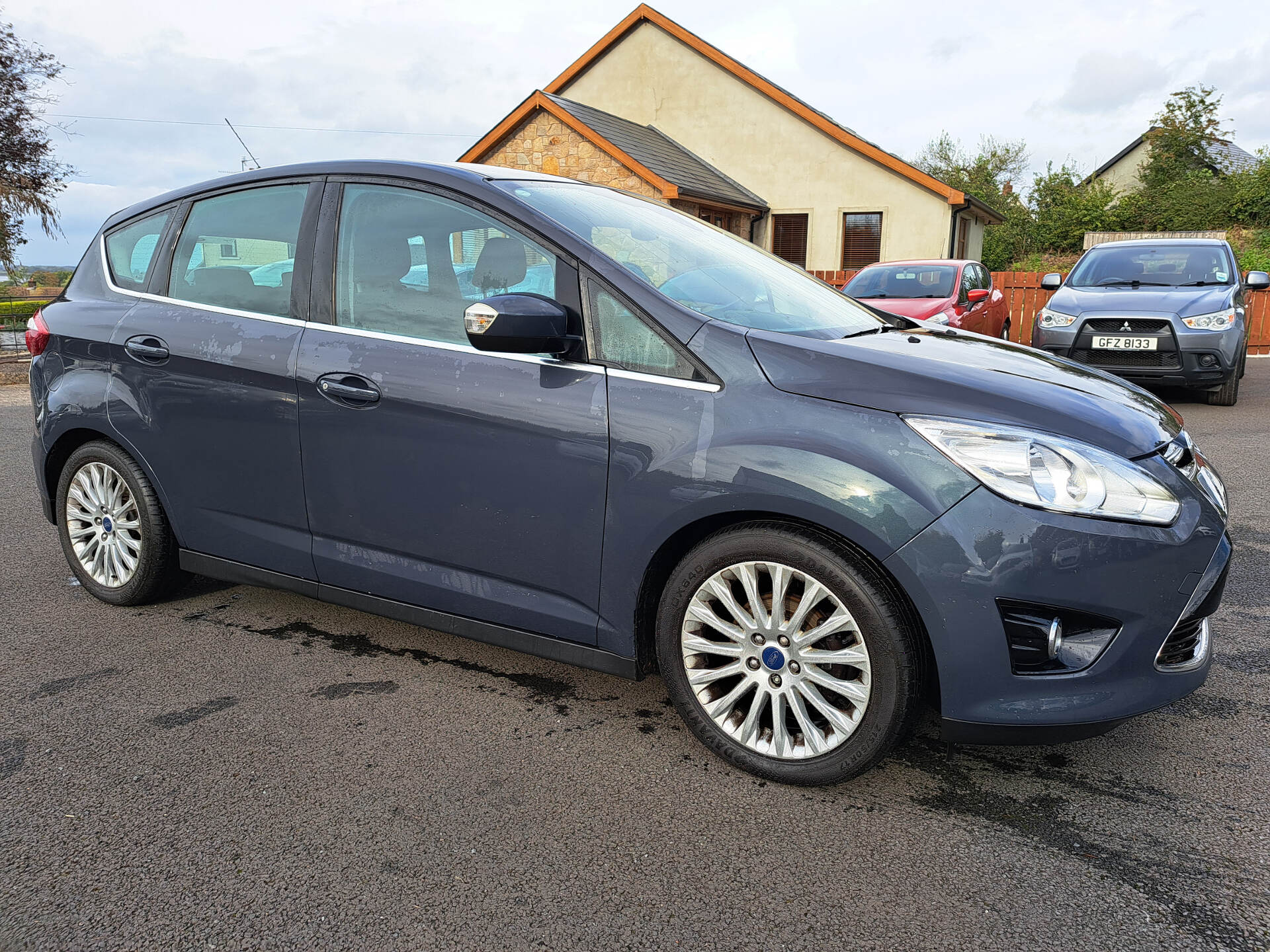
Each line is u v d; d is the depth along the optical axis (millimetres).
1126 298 8234
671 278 2625
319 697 2850
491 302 2318
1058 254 35719
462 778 2383
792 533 2244
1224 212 32531
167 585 3553
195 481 3221
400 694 2879
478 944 1775
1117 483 2096
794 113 19781
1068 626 2117
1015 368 2508
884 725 2203
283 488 3020
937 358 2451
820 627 2250
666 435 2324
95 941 1778
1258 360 14266
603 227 2779
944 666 2125
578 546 2496
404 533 2795
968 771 2436
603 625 2516
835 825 2184
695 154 20875
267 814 2209
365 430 2781
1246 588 3773
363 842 2098
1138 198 35188
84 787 2324
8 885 1940
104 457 3449
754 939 1793
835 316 2979
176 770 2408
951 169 48625
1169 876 1984
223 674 3012
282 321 2998
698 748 2557
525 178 2975
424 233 2787
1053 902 1901
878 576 2170
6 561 4234
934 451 2107
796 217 20406
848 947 1772
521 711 2773
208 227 3266
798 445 2178
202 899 1900
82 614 3547
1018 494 2064
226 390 3061
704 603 2418
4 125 15023
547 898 1912
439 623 2818
